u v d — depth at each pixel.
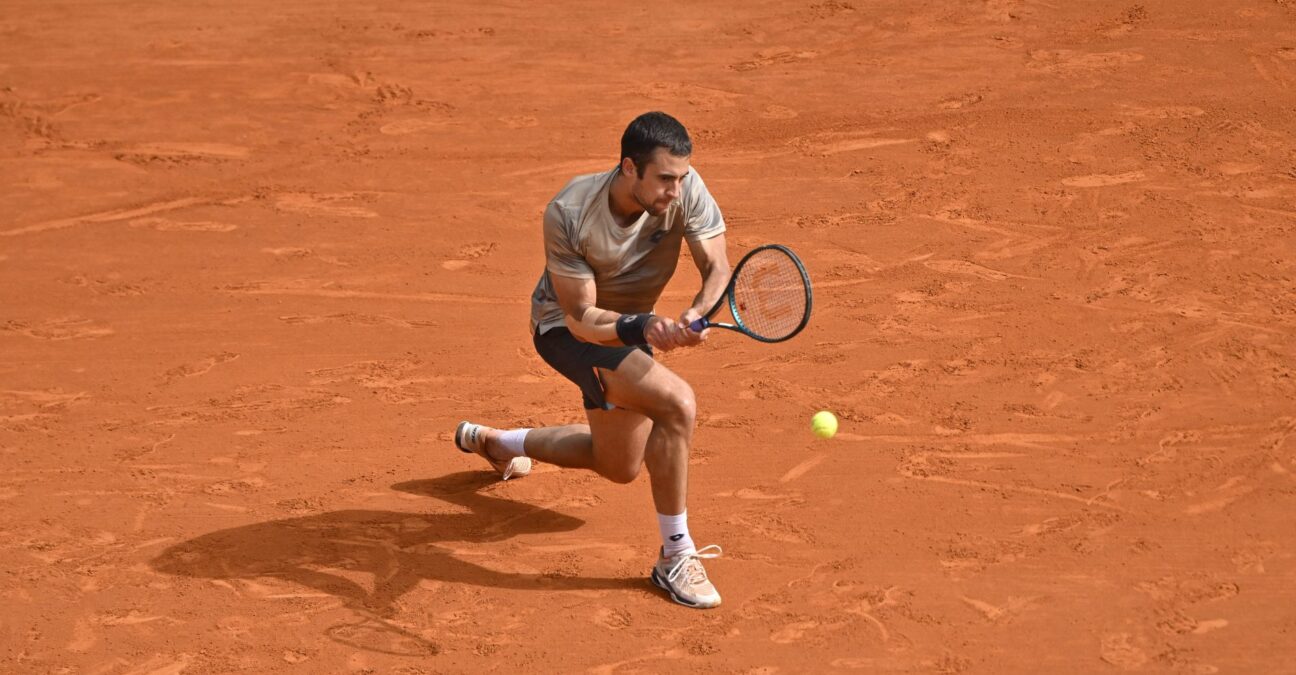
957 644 18.62
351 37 56.16
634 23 56.25
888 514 22.17
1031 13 54.22
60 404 28.05
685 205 19.52
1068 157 40.88
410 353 30.25
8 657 19.05
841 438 24.98
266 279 35.38
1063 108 44.91
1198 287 31.52
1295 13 52.12
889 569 20.58
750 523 22.14
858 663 18.33
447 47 54.75
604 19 56.88
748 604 19.88
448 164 44.03
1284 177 38.44
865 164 41.56
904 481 23.25
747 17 56.12
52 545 22.17
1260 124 42.38
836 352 28.94
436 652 19.00
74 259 37.31
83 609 20.27
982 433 24.89
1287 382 26.38
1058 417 25.39
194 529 22.66
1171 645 18.34
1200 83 46.25
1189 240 34.44
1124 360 27.78
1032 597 19.62
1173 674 17.73
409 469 24.73
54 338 31.84
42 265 36.91
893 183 39.91
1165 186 38.25
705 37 54.41
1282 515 21.56
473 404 27.45
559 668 18.53
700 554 21.17
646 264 19.89
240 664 18.80
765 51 52.59
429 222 39.22
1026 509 22.12
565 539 22.09
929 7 55.59
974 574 20.30
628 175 18.27
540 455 22.91
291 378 29.03
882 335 29.72
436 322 32.12
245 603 20.34
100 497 23.86
